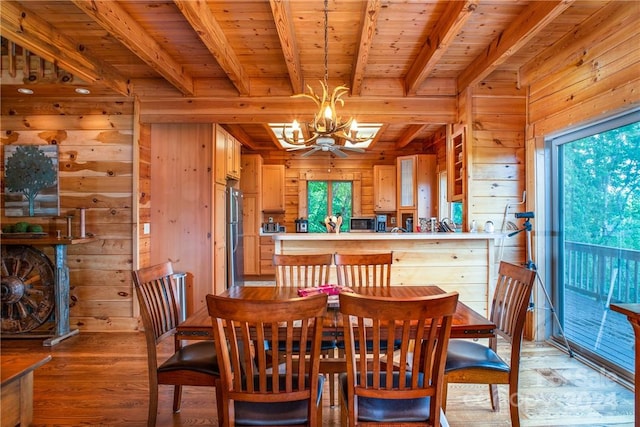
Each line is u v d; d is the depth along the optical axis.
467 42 3.12
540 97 3.46
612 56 2.55
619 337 2.72
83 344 3.42
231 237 4.61
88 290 3.84
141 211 3.92
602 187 2.89
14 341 3.46
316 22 2.76
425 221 5.16
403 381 1.44
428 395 1.45
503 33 2.91
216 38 2.75
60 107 3.87
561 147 3.41
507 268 2.14
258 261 6.44
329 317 1.88
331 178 7.21
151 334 1.95
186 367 1.92
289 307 1.37
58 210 3.83
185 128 4.05
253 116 3.96
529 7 2.54
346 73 3.79
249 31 2.92
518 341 1.89
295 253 3.44
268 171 6.86
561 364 2.94
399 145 6.71
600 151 2.92
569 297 3.29
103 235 3.85
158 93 3.94
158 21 2.76
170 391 2.56
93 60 3.33
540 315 3.46
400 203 6.41
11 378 1.96
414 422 1.48
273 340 1.42
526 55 3.42
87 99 3.87
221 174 4.32
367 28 2.56
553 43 3.17
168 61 3.35
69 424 2.16
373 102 3.97
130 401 2.41
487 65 3.20
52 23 2.82
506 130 3.76
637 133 2.56
